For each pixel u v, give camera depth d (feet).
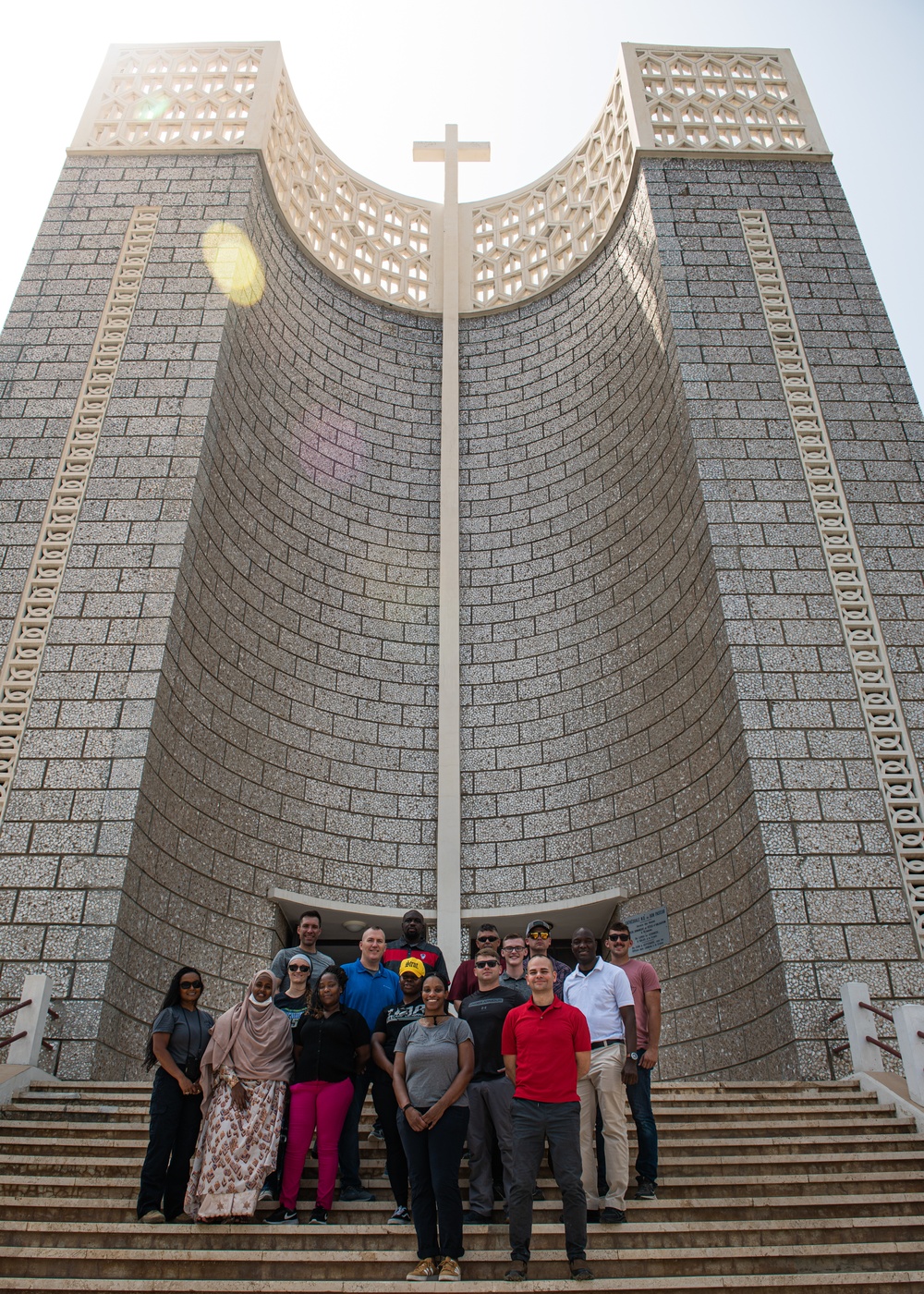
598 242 47.01
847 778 29.07
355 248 50.08
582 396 44.86
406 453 46.09
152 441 34.60
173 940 29.55
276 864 34.78
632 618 38.29
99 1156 18.39
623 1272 15.10
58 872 27.02
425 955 19.71
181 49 46.57
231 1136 16.06
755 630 31.50
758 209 41.70
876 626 31.65
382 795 38.52
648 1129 17.34
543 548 42.91
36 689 29.89
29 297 38.29
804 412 35.96
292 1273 14.93
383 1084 17.11
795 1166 18.26
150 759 29.14
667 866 33.47
